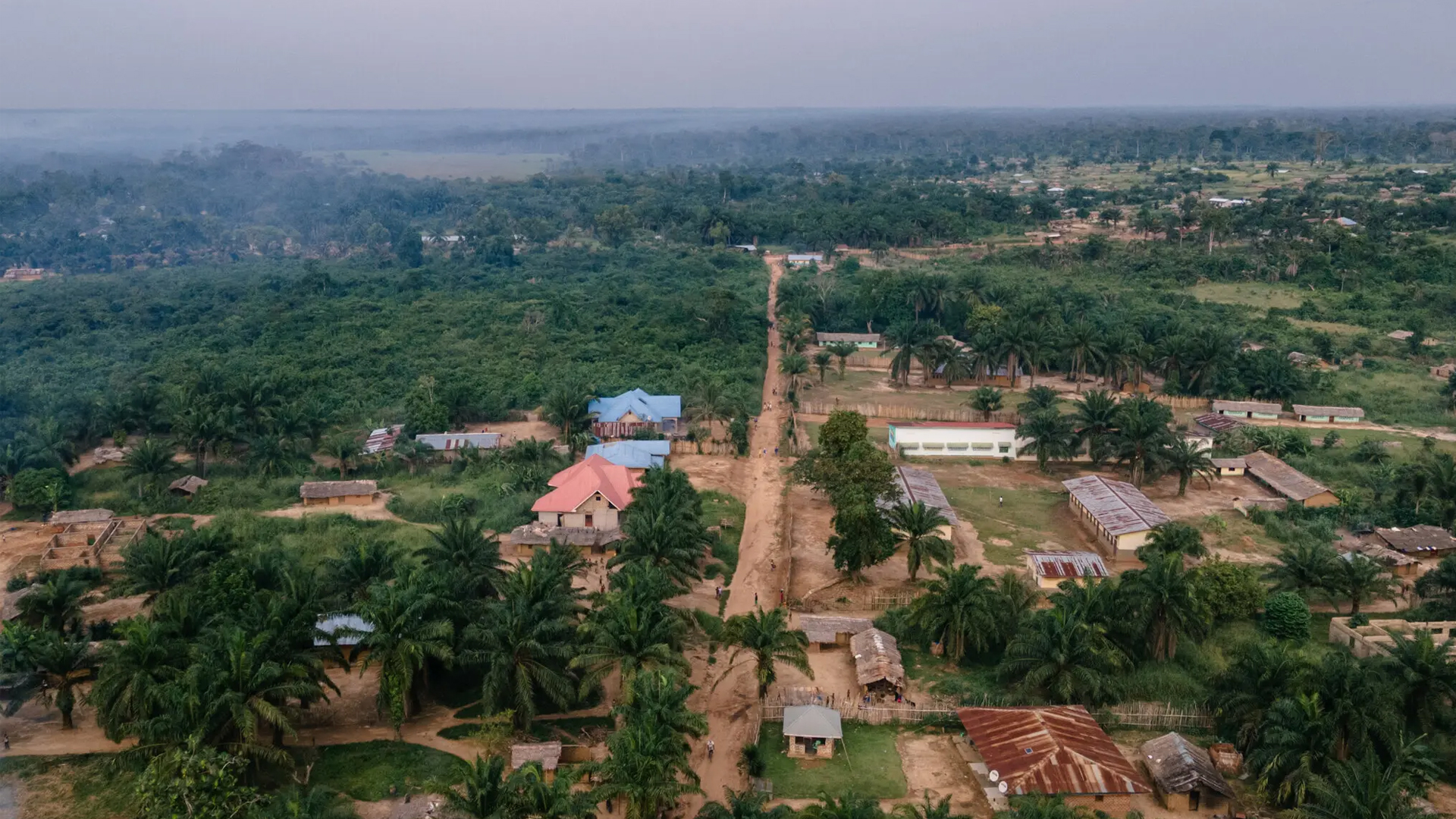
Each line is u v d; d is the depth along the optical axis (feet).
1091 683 228.02
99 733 223.51
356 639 249.34
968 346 591.37
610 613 226.58
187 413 417.69
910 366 588.91
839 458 343.05
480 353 580.71
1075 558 308.19
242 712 190.08
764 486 406.41
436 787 174.60
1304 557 285.64
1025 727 215.31
